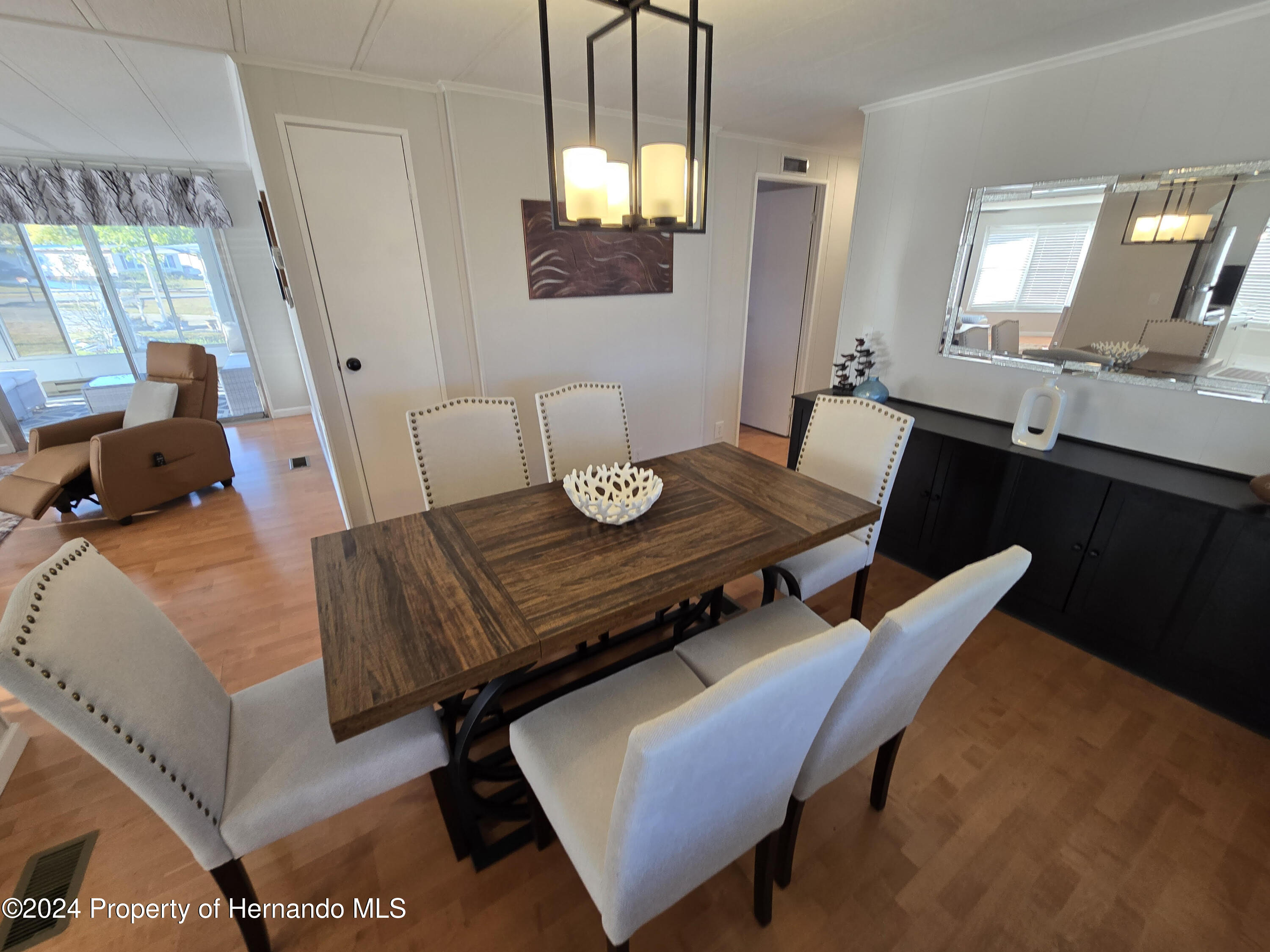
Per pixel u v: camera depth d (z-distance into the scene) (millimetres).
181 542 2984
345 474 2750
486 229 2729
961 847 1406
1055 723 1778
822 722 999
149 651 1072
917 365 2875
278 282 4777
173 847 1419
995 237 2441
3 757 1595
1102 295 2162
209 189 4418
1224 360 1898
